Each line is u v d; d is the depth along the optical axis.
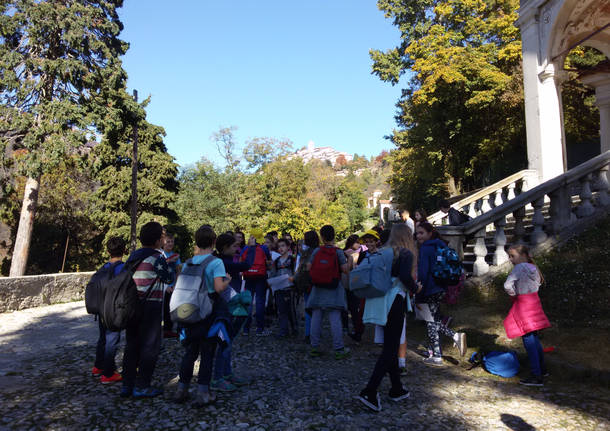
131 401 3.63
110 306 3.49
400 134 31.64
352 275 3.79
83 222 25.58
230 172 44.19
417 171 29.38
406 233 3.90
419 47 22.97
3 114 17.48
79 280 12.34
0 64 17.20
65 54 19.09
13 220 23.73
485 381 4.18
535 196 7.14
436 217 12.65
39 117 18.25
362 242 6.55
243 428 3.07
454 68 21.47
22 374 4.46
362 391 3.46
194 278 3.57
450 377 4.32
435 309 4.89
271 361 5.00
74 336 6.75
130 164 26.80
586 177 7.43
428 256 4.94
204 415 3.32
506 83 20.41
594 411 3.32
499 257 7.08
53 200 23.97
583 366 4.02
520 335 4.08
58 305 10.93
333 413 3.36
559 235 7.08
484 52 22.75
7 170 19.14
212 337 3.59
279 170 48.81
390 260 3.72
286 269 6.88
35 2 17.81
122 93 19.86
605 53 11.96
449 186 27.72
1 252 24.48
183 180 37.69
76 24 18.12
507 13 23.28
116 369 4.50
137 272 3.78
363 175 130.88
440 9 23.66
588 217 7.18
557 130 10.89
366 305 3.73
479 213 11.78
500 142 22.36
